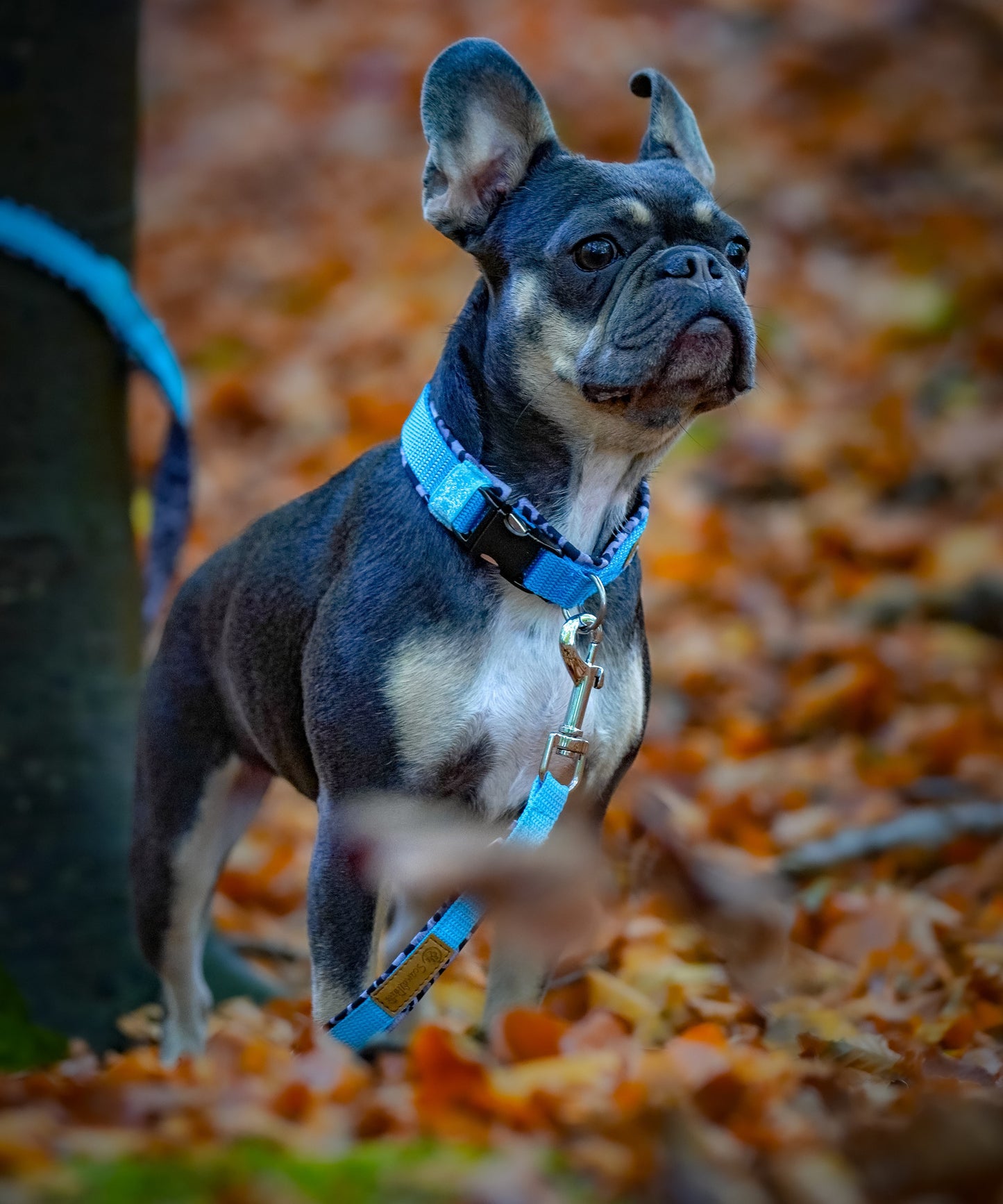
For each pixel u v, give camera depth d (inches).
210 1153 109.5
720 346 158.2
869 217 557.6
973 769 288.2
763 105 641.6
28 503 216.1
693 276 158.6
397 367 486.9
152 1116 124.1
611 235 161.3
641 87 189.5
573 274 161.3
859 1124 120.0
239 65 739.4
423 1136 121.1
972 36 687.1
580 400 163.2
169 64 746.2
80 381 219.9
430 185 170.1
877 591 364.2
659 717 317.4
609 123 617.9
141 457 434.3
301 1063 140.5
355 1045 150.2
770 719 320.5
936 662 331.3
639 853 198.4
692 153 186.1
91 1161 106.3
